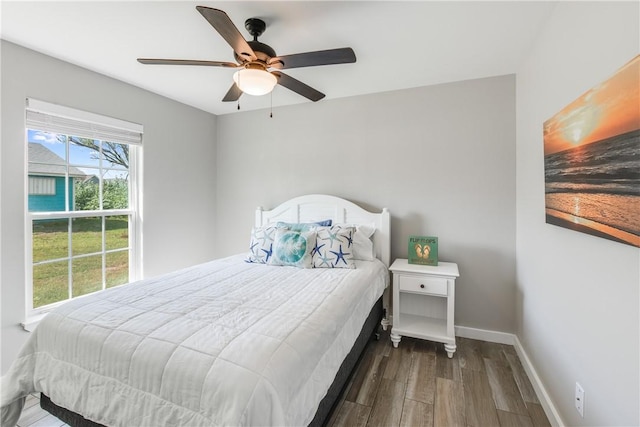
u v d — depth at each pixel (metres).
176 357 1.09
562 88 1.50
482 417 1.67
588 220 1.18
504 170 2.49
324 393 1.28
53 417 1.68
